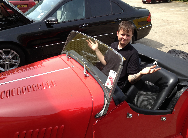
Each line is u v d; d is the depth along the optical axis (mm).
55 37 4211
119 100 1711
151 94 2170
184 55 2859
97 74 1847
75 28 4336
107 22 4664
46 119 1540
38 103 1592
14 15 5039
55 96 1660
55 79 1872
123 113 1740
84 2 4457
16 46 3939
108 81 1696
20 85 1811
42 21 4086
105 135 1742
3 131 1455
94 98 1664
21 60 4086
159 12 12781
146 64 2451
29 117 1516
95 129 1673
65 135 1615
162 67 2424
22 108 1546
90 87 1756
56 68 2074
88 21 4453
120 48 2176
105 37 4746
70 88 1745
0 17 4898
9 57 3965
